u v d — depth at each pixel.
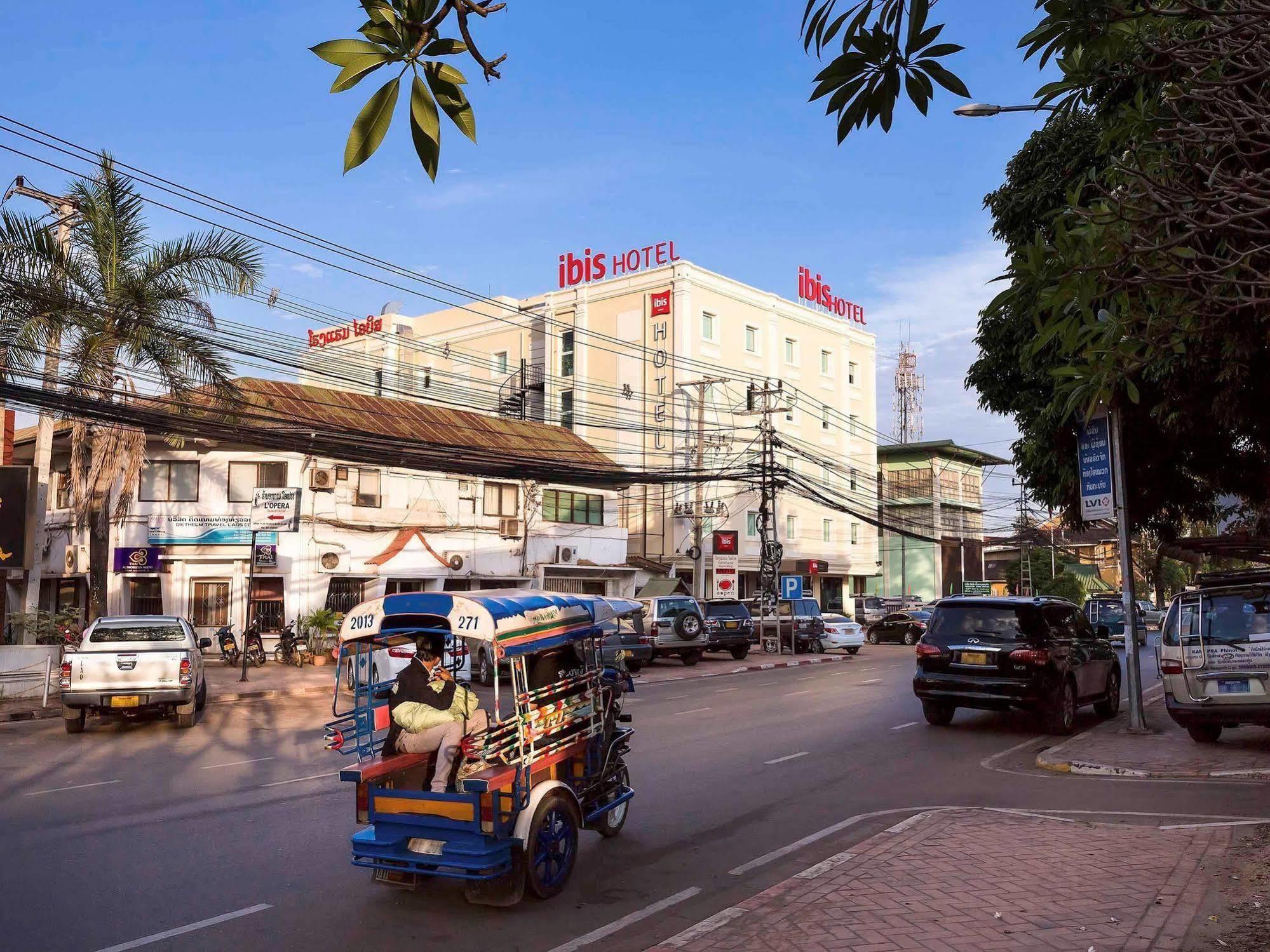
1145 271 4.50
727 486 47.62
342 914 6.53
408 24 2.80
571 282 52.31
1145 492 15.20
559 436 40.41
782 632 36.34
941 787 10.66
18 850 8.12
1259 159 5.36
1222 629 12.07
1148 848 7.51
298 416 30.92
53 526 32.09
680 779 11.16
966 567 70.25
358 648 7.53
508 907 6.64
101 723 16.83
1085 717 16.47
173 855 7.96
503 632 6.77
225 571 29.64
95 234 21.06
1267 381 10.67
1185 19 4.29
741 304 50.50
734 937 5.80
